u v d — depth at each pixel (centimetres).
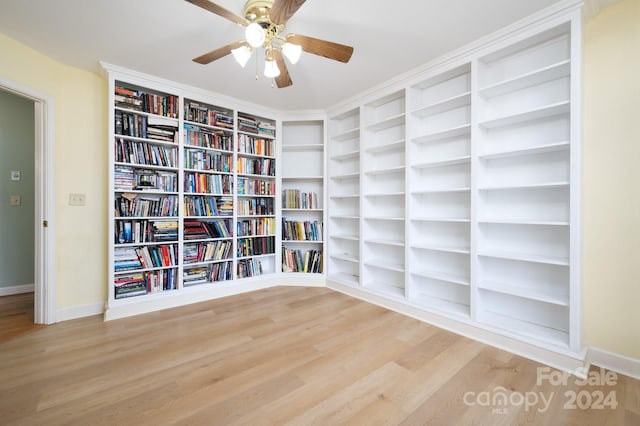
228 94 327
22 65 227
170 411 144
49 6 184
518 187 209
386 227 334
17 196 339
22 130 342
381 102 326
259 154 368
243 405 149
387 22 200
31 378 170
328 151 377
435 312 254
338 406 149
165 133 296
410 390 162
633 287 180
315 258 382
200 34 214
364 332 238
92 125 274
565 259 199
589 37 193
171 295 295
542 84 214
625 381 172
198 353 202
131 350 205
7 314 273
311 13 190
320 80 292
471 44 225
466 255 263
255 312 282
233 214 343
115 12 189
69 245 263
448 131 250
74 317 265
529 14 193
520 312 229
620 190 183
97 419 138
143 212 281
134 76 272
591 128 193
